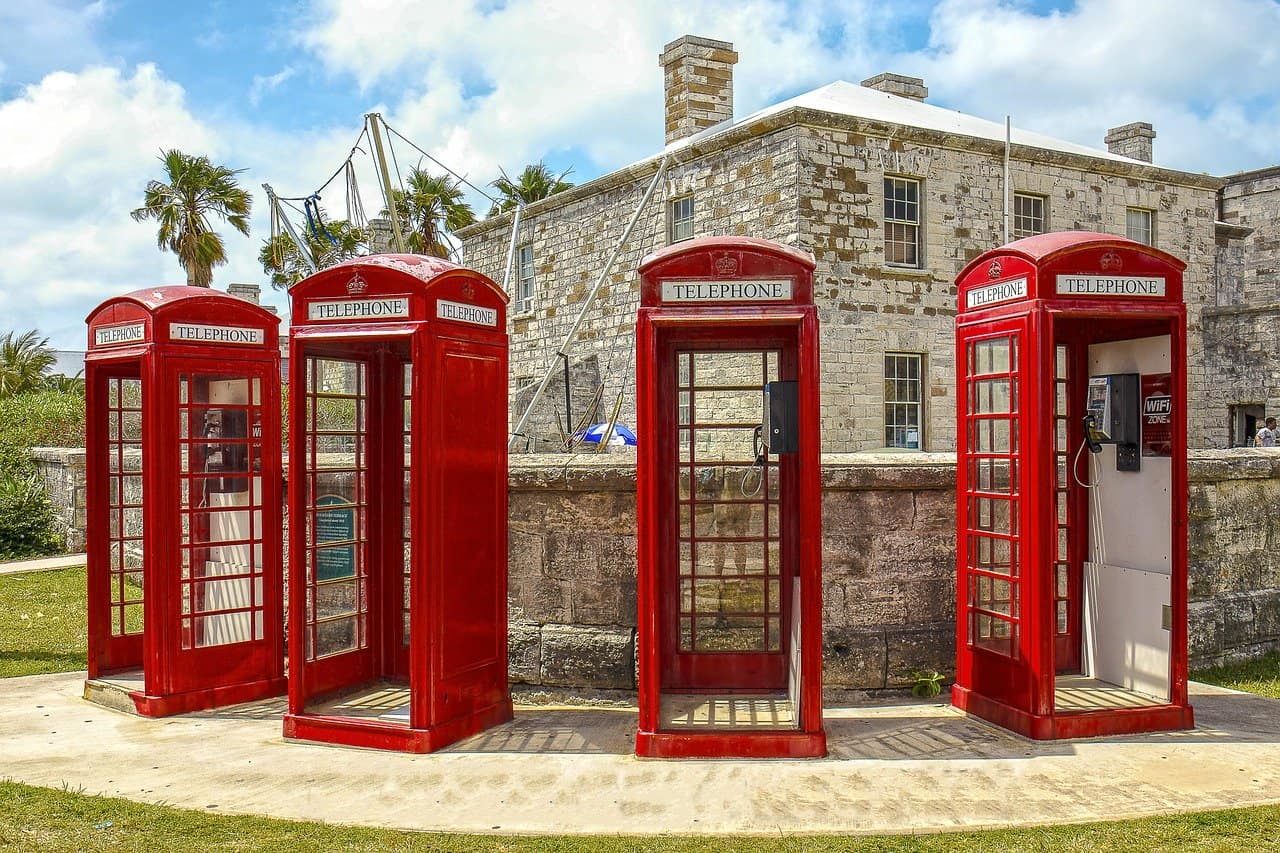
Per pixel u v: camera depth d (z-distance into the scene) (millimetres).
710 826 4645
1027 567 5977
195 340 7047
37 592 11984
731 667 6797
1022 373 6027
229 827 4652
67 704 7309
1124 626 6699
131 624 9000
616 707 6961
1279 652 8328
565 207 24109
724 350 6648
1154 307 6016
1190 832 4438
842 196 18141
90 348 7477
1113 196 21594
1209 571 8086
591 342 22969
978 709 6418
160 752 6004
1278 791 4996
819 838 4461
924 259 19141
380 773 5520
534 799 5055
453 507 6145
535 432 16047
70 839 4473
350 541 6992
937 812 4770
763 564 6777
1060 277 5945
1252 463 8219
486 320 6516
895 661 7016
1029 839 4391
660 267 5719
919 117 20891
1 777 5496
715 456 6770
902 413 19062
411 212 32281
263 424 7434
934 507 7176
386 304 6016
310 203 12633
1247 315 23531
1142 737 5957
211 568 7199
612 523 7102
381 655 7203
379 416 7219
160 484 6922
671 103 23016
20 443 18578
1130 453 6664
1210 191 23156
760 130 18344
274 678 7457
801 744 5668
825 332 17953
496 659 6539
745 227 18922
